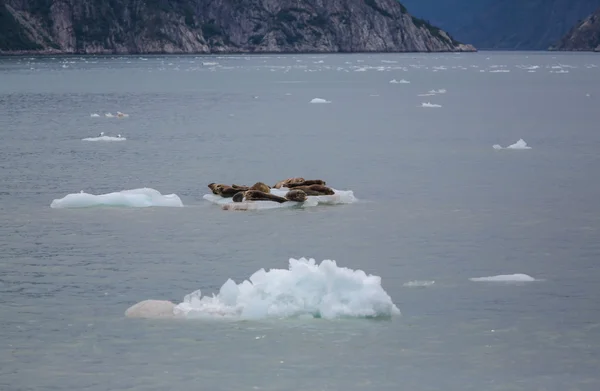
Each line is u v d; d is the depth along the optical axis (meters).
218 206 71.19
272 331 43.00
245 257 56.25
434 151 105.00
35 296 48.41
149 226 64.19
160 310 45.44
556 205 72.38
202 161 95.50
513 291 49.28
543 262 55.25
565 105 179.38
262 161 95.75
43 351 41.03
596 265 54.56
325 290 45.47
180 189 79.00
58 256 56.31
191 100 193.38
